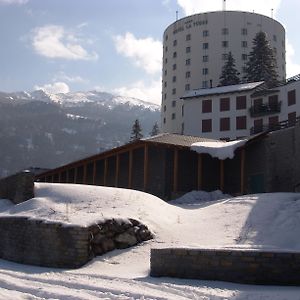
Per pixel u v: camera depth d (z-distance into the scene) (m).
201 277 12.30
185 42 90.31
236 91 58.16
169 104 91.81
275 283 11.56
